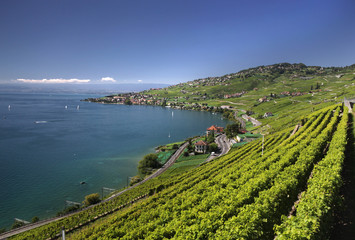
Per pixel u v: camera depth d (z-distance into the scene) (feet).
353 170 114.11
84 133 492.95
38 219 176.04
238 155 242.17
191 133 519.60
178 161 316.40
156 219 106.42
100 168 294.87
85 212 172.14
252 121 608.19
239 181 122.01
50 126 556.51
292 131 285.23
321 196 71.31
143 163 292.40
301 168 110.52
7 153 339.36
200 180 178.09
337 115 270.87
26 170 280.72
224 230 71.61
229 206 88.99
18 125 550.36
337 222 75.46
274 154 167.53
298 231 57.52
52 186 241.35
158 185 199.82
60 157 332.39
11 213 189.37
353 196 90.74
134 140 444.96
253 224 69.15
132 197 193.77
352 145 152.35
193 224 83.61
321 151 151.33
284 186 89.66
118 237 92.89
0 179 253.24
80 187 240.94
